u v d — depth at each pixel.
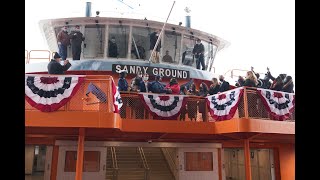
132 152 16.23
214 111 11.88
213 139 13.88
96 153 13.05
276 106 11.19
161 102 11.81
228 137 12.93
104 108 9.19
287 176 15.44
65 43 17.36
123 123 11.19
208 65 20.58
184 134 12.15
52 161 12.68
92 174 12.80
